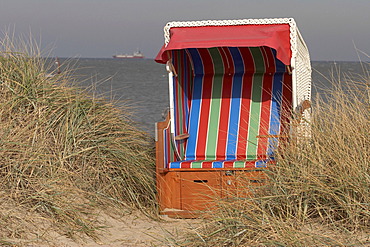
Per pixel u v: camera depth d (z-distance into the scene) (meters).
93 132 7.55
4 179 6.30
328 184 5.93
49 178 6.51
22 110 7.21
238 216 5.86
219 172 7.42
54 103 7.46
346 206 5.70
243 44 7.05
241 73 8.91
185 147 8.61
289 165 6.29
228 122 8.63
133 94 36.62
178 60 8.37
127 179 7.52
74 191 6.62
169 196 7.57
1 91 7.35
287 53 7.34
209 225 6.14
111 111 8.09
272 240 5.37
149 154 8.09
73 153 7.06
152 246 6.08
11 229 5.70
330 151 6.12
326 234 5.54
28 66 7.71
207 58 8.87
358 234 5.56
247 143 8.38
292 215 5.87
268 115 8.48
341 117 6.49
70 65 8.12
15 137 6.65
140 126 8.50
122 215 7.07
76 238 6.02
